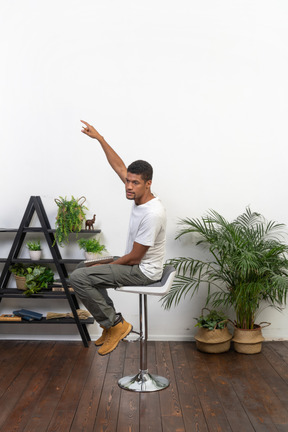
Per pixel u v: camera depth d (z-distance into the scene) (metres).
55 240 4.08
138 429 2.66
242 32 4.23
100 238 4.30
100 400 3.02
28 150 4.28
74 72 4.25
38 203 4.13
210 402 3.00
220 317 4.05
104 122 4.25
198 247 4.31
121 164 3.56
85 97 4.25
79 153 4.27
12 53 4.25
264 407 2.94
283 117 4.25
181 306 4.34
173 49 4.23
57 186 4.29
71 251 4.32
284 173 4.28
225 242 3.98
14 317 4.17
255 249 3.99
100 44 4.23
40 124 4.26
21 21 4.24
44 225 4.08
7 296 4.14
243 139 4.26
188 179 4.27
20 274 4.16
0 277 4.16
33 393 3.13
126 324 3.15
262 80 4.25
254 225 4.30
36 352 3.97
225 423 2.74
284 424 2.72
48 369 3.56
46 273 4.17
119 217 4.29
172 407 2.93
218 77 4.25
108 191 4.27
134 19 4.22
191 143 4.25
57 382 3.31
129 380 3.27
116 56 4.23
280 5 4.22
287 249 4.04
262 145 4.27
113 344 3.10
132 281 3.03
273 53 4.24
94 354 3.91
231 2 4.22
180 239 4.30
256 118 4.26
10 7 4.25
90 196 4.28
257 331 4.00
